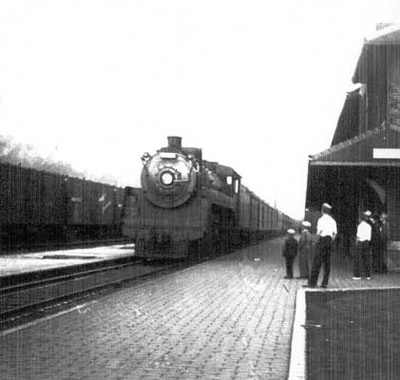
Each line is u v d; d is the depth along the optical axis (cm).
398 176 2272
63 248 3428
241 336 885
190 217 2488
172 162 2503
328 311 1176
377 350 809
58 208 3922
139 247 2478
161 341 844
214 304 1219
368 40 2377
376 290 1541
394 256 2228
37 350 777
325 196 3578
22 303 1310
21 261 2261
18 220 3359
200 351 781
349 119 3366
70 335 881
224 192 3266
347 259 2934
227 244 3375
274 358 744
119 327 951
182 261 2638
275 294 1399
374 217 2188
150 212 2500
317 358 761
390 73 2414
